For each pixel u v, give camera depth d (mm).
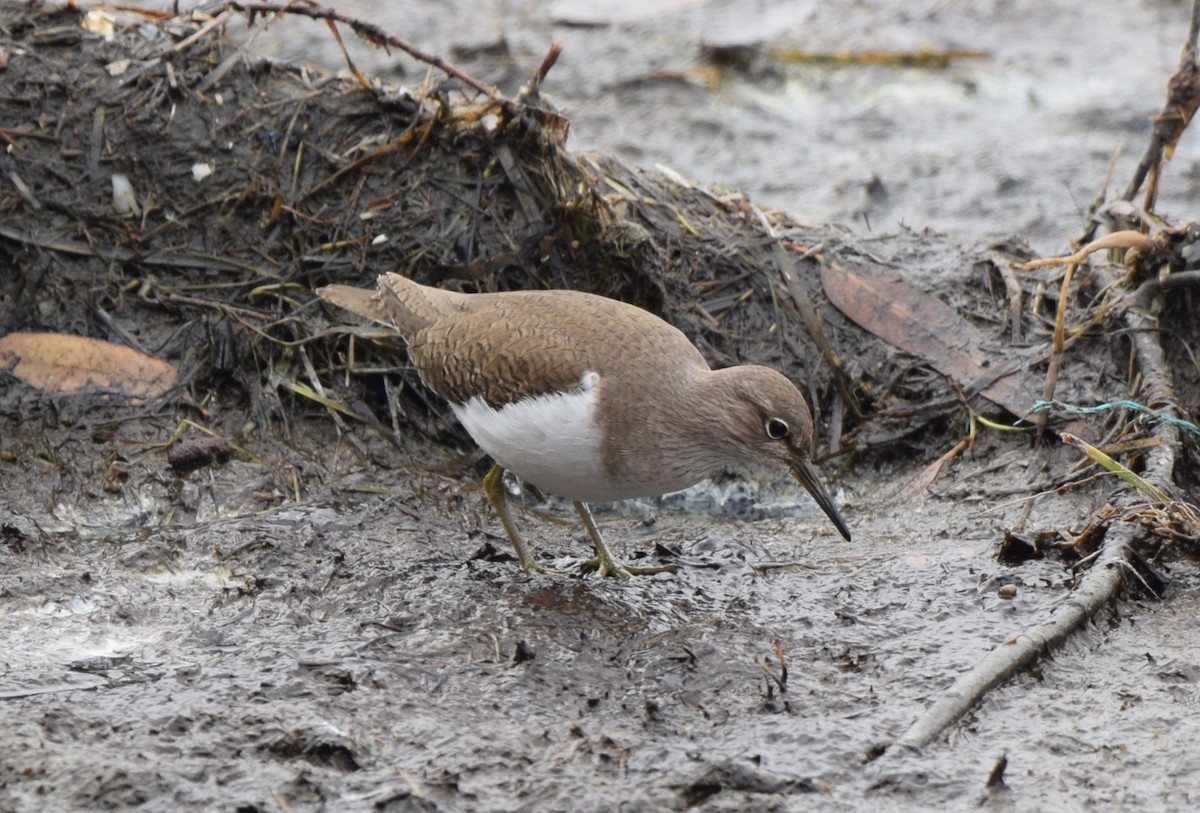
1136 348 12117
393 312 11078
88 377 12109
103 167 12680
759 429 10258
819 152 18234
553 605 9805
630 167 13953
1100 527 10398
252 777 7656
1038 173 17312
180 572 10328
